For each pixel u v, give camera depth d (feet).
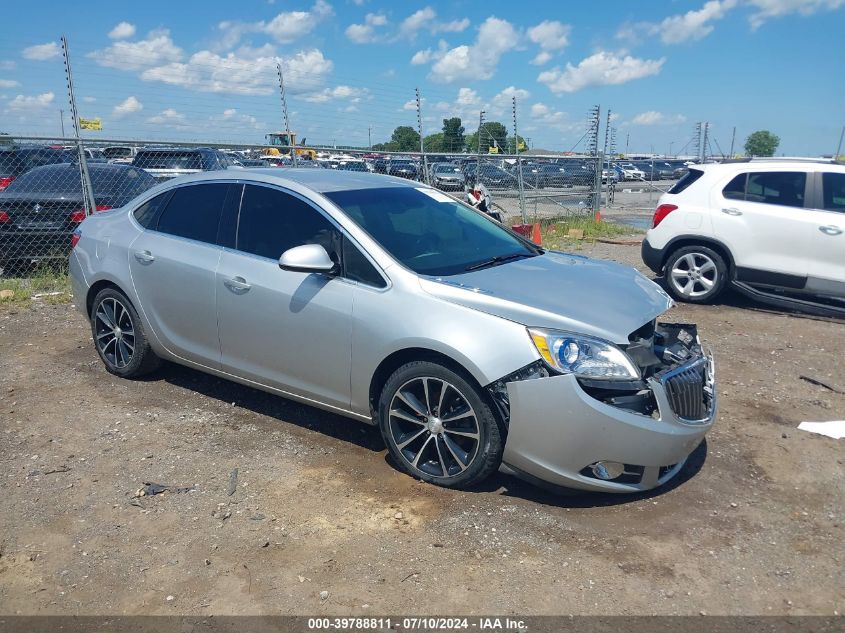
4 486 12.68
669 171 119.14
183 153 43.47
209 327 15.48
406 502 12.19
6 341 21.50
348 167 50.85
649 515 11.87
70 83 30.91
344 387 13.51
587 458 11.44
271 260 14.49
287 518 11.68
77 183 32.65
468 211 16.92
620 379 11.37
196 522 11.56
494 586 9.96
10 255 30.58
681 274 28.40
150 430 15.12
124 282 17.02
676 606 9.61
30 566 10.42
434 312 12.25
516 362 11.46
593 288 13.28
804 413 16.57
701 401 12.57
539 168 57.72
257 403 16.67
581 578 10.16
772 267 26.35
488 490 12.61
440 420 12.42
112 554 10.70
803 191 25.96
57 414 15.90
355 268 13.37
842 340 22.99
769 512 12.06
